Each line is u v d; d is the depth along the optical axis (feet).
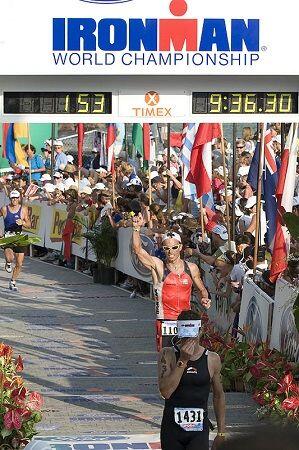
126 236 171.53
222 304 117.50
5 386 70.28
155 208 150.51
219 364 58.70
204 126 128.88
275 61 90.58
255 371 85.61
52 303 158.71
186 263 87.92
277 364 85.40
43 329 134.41
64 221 208.54
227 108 93.61
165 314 87.35
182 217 146.72
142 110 93.20
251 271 109.19
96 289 175.01
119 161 215.10
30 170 231.09
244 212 142.61
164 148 257.14
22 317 144.77
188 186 145.28
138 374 105.60
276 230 96.99
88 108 92.94
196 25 89.66
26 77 92.32
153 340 126.72
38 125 273.33
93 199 192.65
